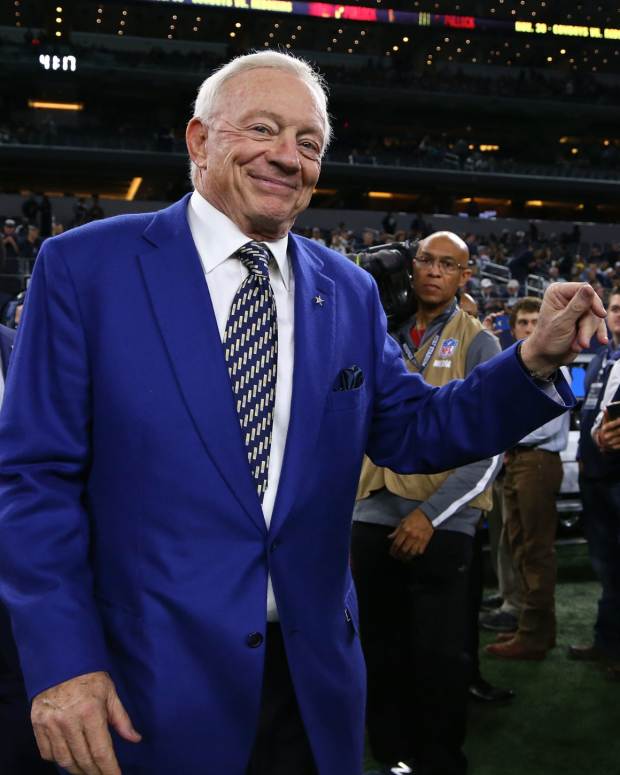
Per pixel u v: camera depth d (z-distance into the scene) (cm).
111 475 121
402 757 248
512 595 394
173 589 117
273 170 126
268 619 129
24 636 112
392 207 3488
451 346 246
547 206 3631
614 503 324
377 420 145
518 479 355
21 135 2772
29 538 115
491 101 3478
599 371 351
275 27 3603
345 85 3331
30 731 195
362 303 142
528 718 298
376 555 244
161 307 123
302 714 127
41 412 120
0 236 1429
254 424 125
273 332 128
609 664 335
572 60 3938
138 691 117
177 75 3228
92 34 3475
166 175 3016
